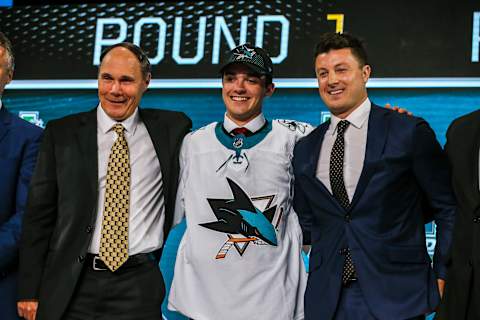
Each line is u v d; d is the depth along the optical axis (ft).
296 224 9.43
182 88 14.30
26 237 9.20
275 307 8.93
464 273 8.07
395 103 13.57
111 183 9.19
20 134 9.75
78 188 9.18
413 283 8.17
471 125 8.54
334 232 8.46
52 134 9.48
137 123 9.61
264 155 9.27
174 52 14.43
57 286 9.00
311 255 8.76
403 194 8.38
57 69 14.76
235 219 9.05
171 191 9.41
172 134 9.62
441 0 13.65
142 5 14.69
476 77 13.37
